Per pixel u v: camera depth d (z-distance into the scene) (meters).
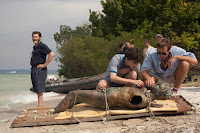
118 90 3.19
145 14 19.72
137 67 3.78
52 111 3.64
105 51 14.52
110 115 3.18
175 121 2.77
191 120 2.77
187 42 18.31
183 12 20.36
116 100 3.19
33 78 4.69
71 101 3.40
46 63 4.75
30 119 3.24
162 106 3.34
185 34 19.14
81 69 14.34
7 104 6.54
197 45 19.38
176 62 3.61
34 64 4.69
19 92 10.64
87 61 13.70
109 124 2.91
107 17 18.27
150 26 18.03
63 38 15.31
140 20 19.69
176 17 20.47
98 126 2.84
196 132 2.19
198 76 14.70
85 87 10.38
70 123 3.11
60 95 9.65
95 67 13.55
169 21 19.98
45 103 6.39
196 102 4.36
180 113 3.24
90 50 14.62
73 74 14.67
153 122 2.81
